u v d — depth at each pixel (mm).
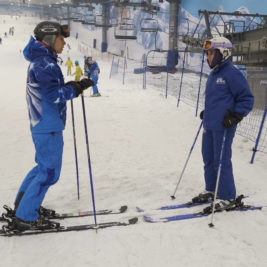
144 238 2484
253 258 2236
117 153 5168
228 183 2934
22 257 2230
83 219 2820
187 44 15062
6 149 5328
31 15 90438
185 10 31297
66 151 5246
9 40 57250
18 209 2498
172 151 5332
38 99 2348
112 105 9992
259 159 5035
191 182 3869
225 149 2895
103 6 46906
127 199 3354
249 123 8203
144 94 12828
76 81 2447
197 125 7480
